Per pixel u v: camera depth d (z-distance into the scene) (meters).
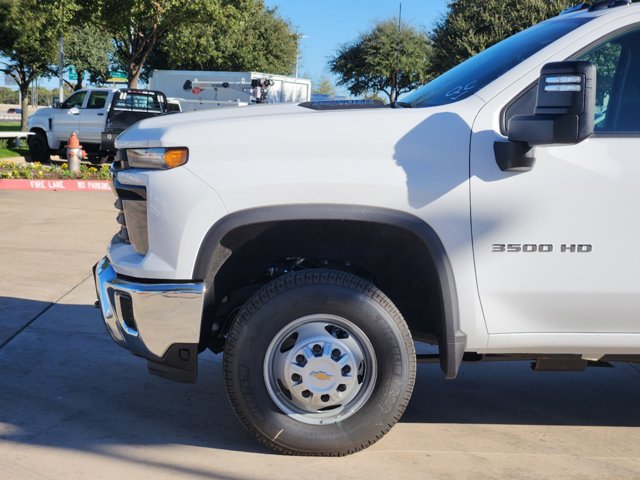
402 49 39.06
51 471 3.67
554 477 3.78
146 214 3.79
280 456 3.89
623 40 3.83
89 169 16.30
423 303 4.18
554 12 28.34
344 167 3.65
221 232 3.65
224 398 4.74
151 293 3.68
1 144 24.78
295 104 4.18
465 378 5.36
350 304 3.69
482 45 29.41
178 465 3.77
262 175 3.65
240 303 4.16
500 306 3.74
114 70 44.50
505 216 3.66
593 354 3.91
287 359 3.73
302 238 4.05
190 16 26.25
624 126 3.77
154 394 4.78
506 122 3.71
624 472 3.86
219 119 3.82
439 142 3.68
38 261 8.16
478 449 4.11
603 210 3.67
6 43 31.11
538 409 4.79
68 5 24.02
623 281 3.71
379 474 3.72
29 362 5.28
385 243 4.05
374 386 3.76
